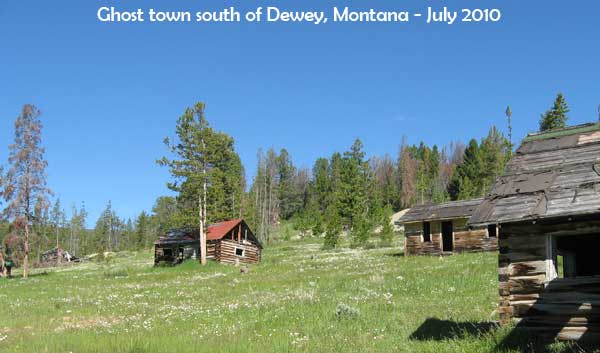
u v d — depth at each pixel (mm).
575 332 13430
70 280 50688
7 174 61062
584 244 17938
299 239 110812
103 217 159875
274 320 19297
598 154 15398
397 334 16172
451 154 194375
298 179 188375
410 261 43719
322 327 17609
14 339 16844
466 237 48406
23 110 61969
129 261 88812
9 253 64562
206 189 62406
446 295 23234
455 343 14289
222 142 65188
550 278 13969
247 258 64062
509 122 116688
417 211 52406
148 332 18047
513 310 14297
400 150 175875
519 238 14438
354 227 83125
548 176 15070
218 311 22328
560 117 82125
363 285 28328
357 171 112500
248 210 102000
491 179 117938
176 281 42844
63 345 15336
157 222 144875
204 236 60750
